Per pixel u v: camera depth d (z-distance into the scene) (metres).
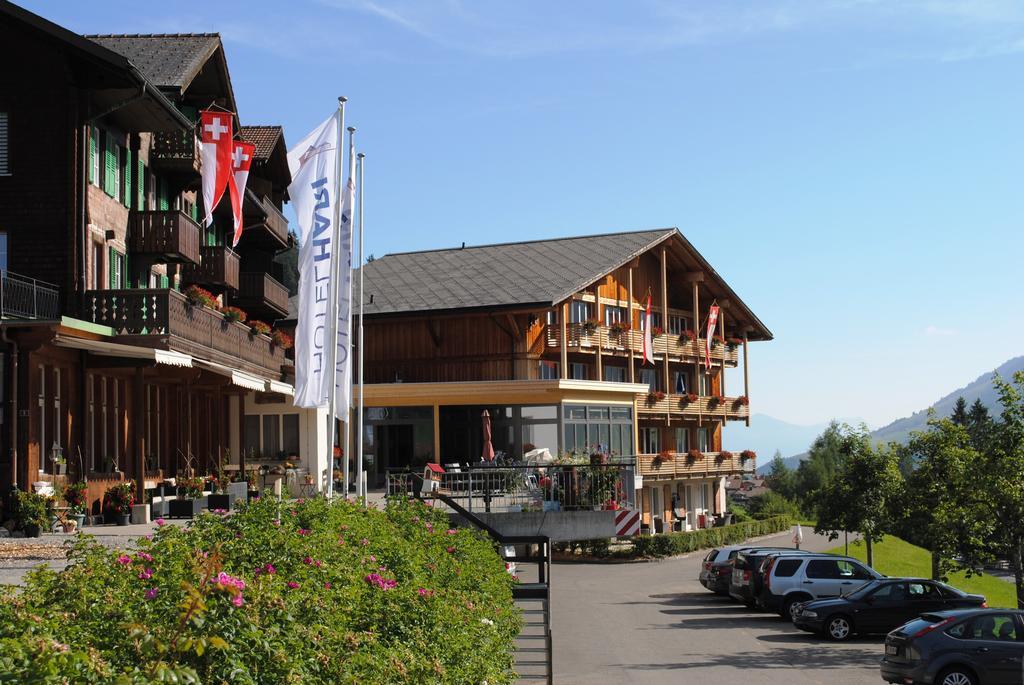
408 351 50.72
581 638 27.20
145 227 29.25
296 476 40.19
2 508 22.50
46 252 25.58
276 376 38.41
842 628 27.39
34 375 24.12
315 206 23.81
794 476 136.75
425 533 17.66
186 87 30.38
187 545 10.30
